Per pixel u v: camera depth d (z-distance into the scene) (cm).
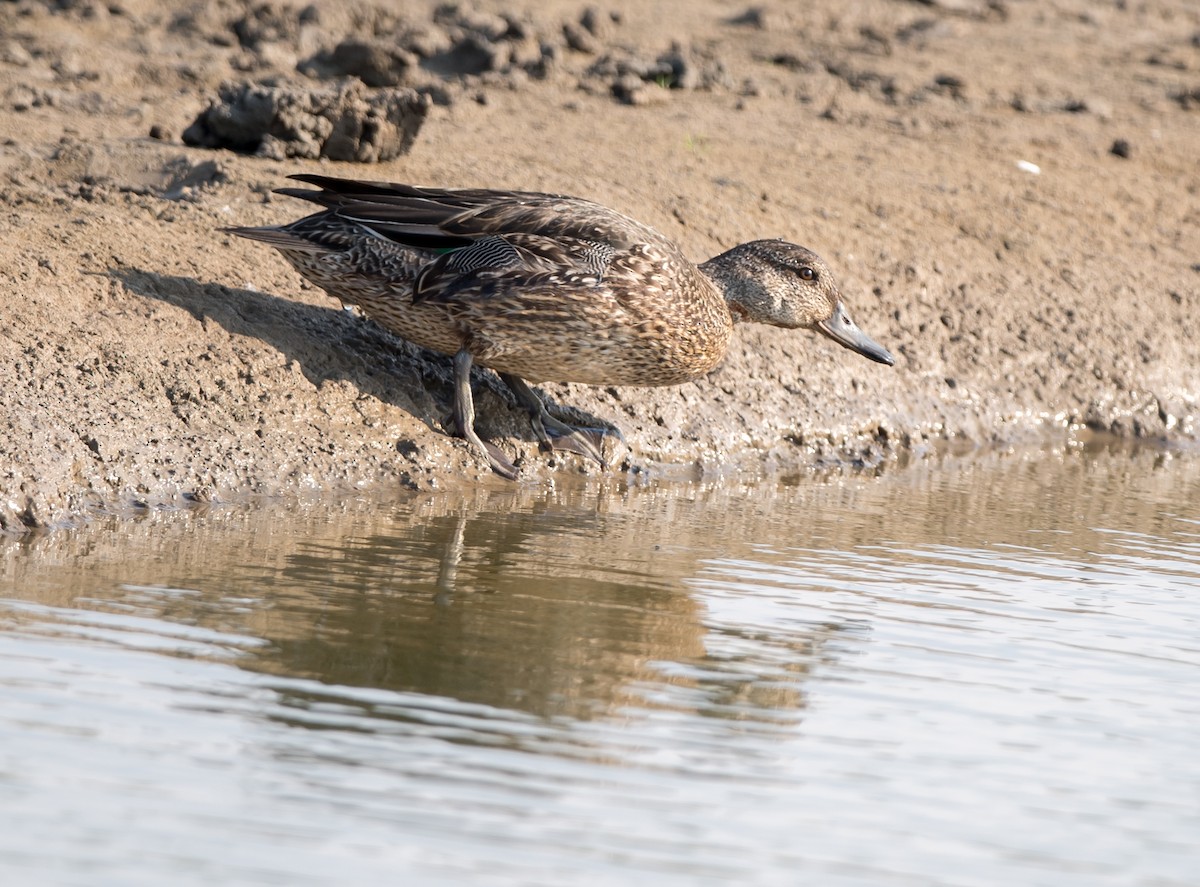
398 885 662
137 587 1029
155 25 2430
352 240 1344
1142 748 875
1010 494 1538
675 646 1000
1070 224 2134
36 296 1320
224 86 1828
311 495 1301
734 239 1834
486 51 2395
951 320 1877
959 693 946
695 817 751
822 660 992
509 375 1459
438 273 1325
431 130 2006
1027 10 3272
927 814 775
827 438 1666
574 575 1143
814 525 1355
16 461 1170
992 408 1809
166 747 780
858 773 819
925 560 1259
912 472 1620
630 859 702
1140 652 1048
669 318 1354
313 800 736
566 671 939
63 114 1936
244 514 1232
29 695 828
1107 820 780
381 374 1442
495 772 783
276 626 977
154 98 2055
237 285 1466
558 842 712
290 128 1780
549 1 2825
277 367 1377
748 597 1120
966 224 2058
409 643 967
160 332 1348
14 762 748
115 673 871
